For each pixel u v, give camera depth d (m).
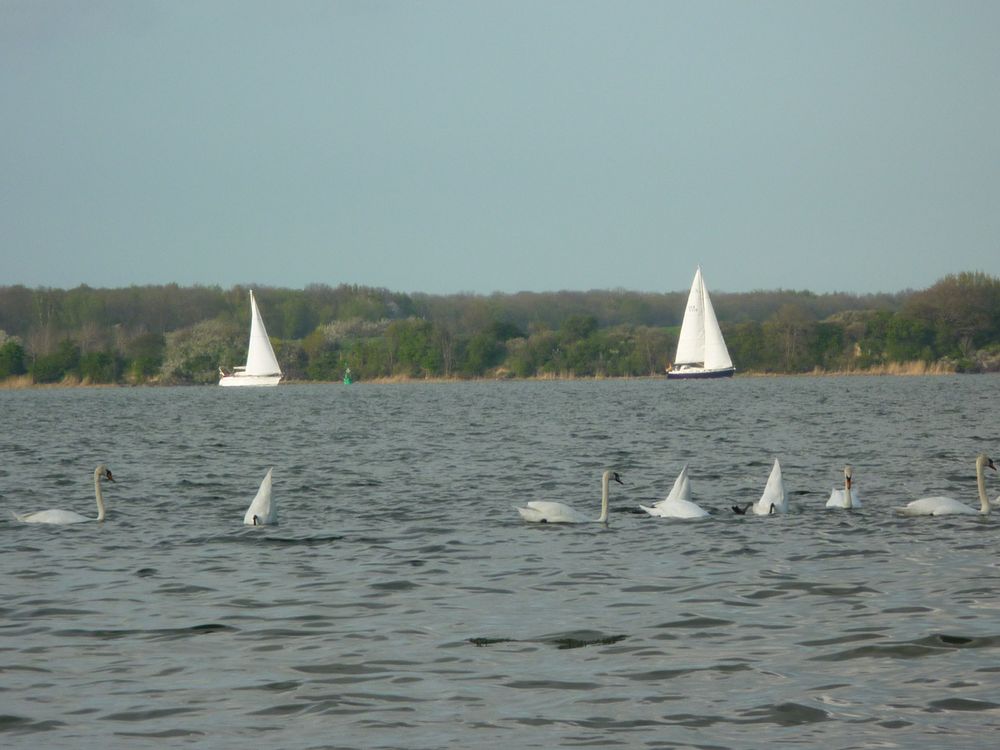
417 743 33.28
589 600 51.44
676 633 45.19
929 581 54.03
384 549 65.75
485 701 37.00
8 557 63.81
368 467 120.25
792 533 69.69
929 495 89.69
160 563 61.66
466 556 63.16
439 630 46.12
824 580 54.78
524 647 43.38
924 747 32.34
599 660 41.53
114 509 85.94
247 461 131.00
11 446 159.00
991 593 51.09
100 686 38.94
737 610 48.91
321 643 44.25
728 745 32.88
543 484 101.88
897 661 40.59
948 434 158.88
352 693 37.94
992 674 38.78
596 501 89.38
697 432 171.12
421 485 101.38
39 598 52.69
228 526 75.94
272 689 38.47
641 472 112.25
